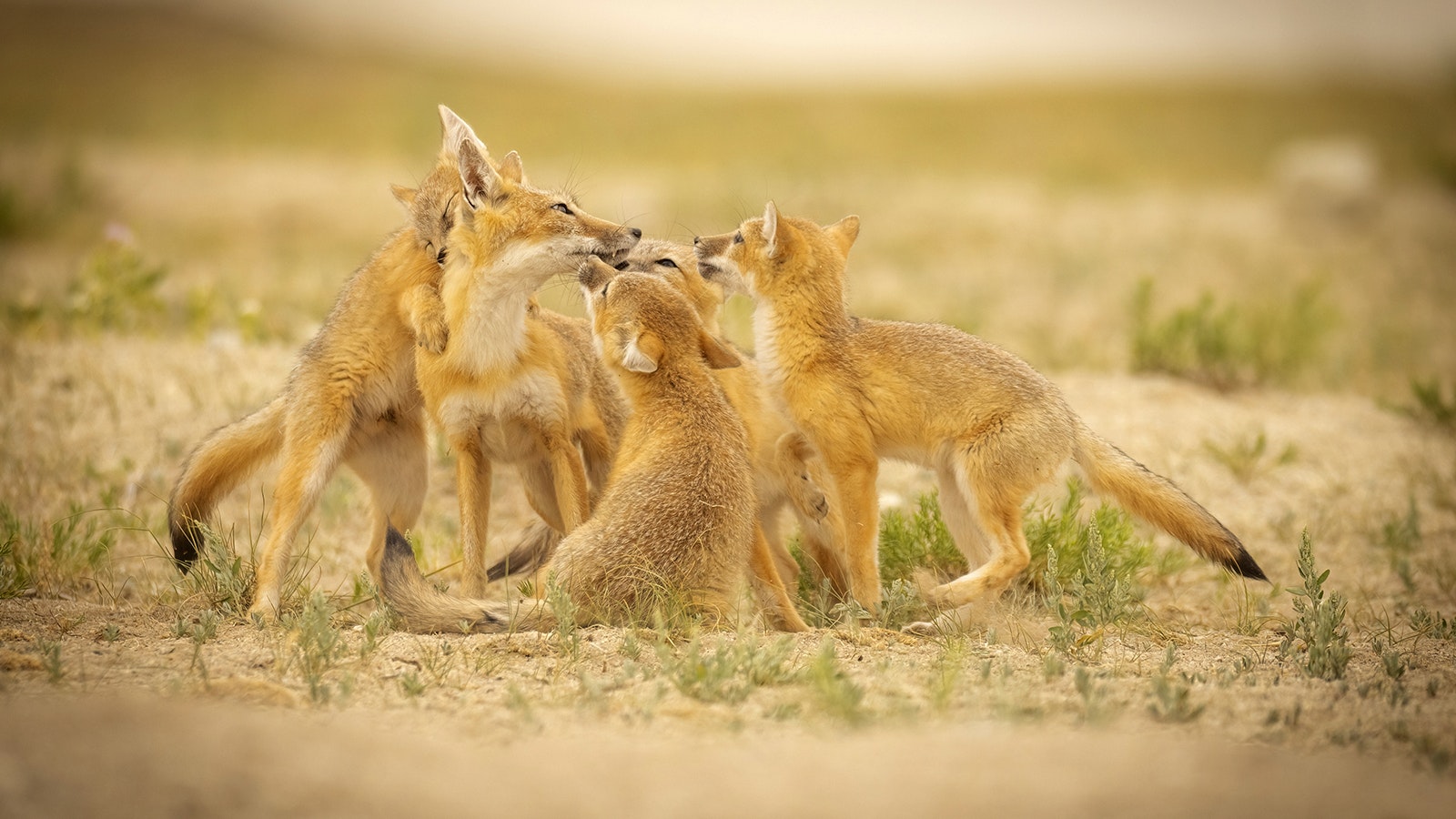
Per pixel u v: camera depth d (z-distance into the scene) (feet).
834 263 35.42
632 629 27.22
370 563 36.68
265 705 22.56
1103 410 54.39
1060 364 66.03
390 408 35.55
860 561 33.53
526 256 33.06
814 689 23.54
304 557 38.19
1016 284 92.32
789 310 34.76
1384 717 22.66
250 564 34.76
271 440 35.91
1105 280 94.32
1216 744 20.20
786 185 116.57
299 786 17.34
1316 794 17.56
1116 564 36.17
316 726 20.52
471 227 33.06
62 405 49.06
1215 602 36.91
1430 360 71.92
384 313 34.63
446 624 28.68
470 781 17.94
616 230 34.53
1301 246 111.65
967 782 17.83
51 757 17.72
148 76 253.24
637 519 29.45
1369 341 74.49
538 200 33.78
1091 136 198.08
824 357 34.37
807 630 31.12
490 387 33.12
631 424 32.01
